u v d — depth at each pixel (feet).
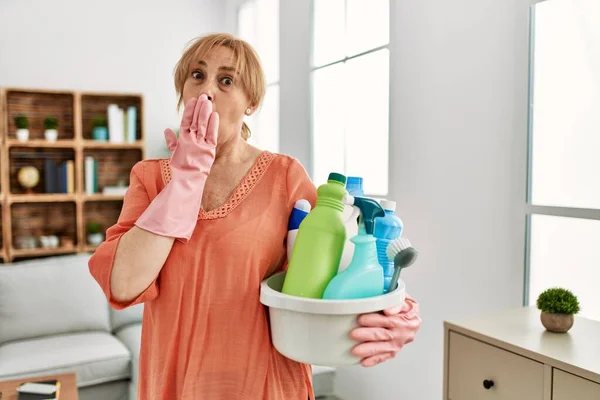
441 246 6.43
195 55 2.38
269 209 2.53
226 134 2.44
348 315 2.09
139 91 12.81
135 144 12.26
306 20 9.46
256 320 2.43
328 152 9.00
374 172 7.85
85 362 7.52
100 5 12.29
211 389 2.42
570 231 4.95
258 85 2.49
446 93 6.29
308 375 2.63
